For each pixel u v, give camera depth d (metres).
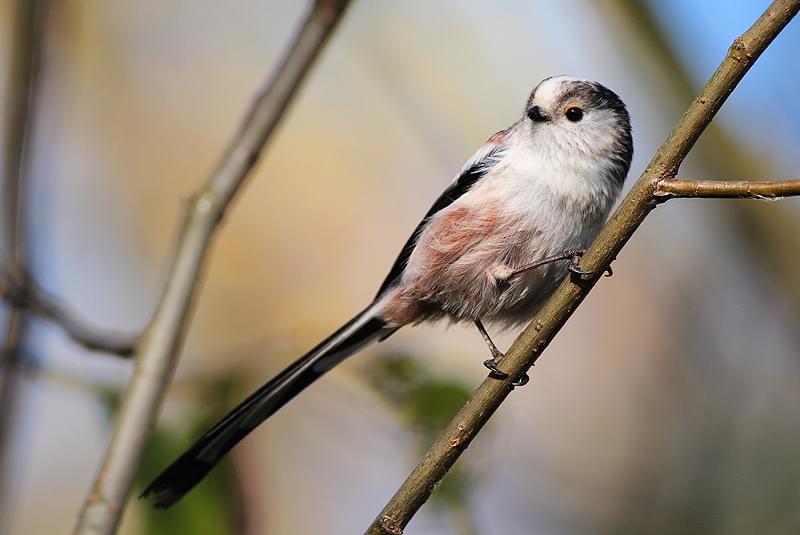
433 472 5.53
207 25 12.77
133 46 12.45
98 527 5.57
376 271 12.66
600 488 11.32
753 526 10.80
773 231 10.86
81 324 6.41
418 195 12.99
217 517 6.56
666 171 5.38
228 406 6.80
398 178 13.00
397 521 5.48
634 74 10.77
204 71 12.71
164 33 12.62
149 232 12.20
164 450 6.52
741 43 5.23
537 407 12.07
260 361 7.09
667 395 11.89
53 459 10.84
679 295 12.16
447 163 11.48
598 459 11.61
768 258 10.85
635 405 11.88
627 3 10.65
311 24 7.35
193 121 12.58
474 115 11.57
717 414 11.55
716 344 11.89
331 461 10.59
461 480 6.89
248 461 6.91
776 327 11.53
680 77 10.59
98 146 12.16
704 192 5.23
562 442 11.77
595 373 12.16
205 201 6.83
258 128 7.14
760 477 11.07
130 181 12.24
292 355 7.41
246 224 12.59
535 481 11.25
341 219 12.77
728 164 10.66
